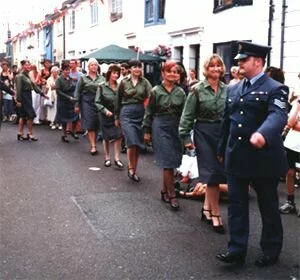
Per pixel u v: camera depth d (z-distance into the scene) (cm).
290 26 1017
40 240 531
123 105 818
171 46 1608
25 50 4497
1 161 971
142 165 944
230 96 475
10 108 1659
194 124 586
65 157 1023
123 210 647
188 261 478
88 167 923
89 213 632
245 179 461
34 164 944
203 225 588
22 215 620
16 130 1453
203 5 1385
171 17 1598
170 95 650
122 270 456
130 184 793
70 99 1220
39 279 436
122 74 1149
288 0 1020
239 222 467
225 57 1288
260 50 450
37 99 1596
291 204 646
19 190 746
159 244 523
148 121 675
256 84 454
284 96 441
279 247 471
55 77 1521
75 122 1260
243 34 1197
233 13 1232
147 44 1814
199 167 579
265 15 1089
